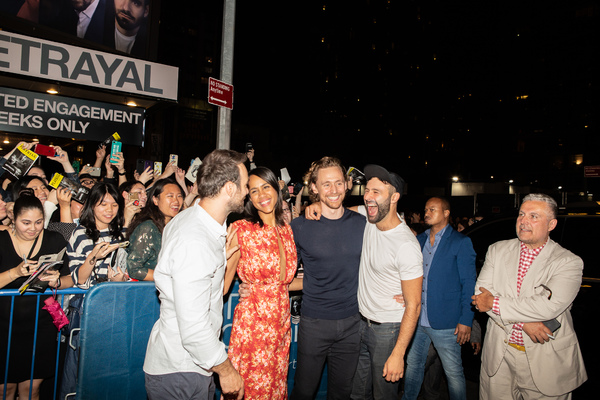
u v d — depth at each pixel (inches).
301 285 117.5
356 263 110.0
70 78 193.8
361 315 110.3
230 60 176.2
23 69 181.2
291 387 127.8
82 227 124.0
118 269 123.0
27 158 135.0
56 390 119.9
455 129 2466.8
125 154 728.3
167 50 2554.1
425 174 2332.7
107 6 302.2
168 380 75.9
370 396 120.1
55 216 158.4
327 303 107.4
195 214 77.0
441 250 125.8
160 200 128.1
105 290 103.8
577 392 125.9
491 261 109.7
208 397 80.3
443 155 2502.5
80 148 515.2
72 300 116.6
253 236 101.0
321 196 108.0
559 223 139.8
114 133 204.2
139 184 144.0
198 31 2647.6
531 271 100.2
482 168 2224.4
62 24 276.5
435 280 123.9
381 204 99.3
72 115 211.3
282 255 103.0
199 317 69.6
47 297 113.8
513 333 101.2
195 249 71.0
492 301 99.4
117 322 104.8
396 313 103.9
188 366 76.0
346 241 108.8
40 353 113.0
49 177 209.2
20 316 109.8
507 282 104.3
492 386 103.7
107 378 103.1
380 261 102.6
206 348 69.6
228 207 77.5
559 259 97.0
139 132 233.0
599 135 1795.0
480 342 142.1
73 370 114.7
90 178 170.2
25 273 101.1
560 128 1926.7
